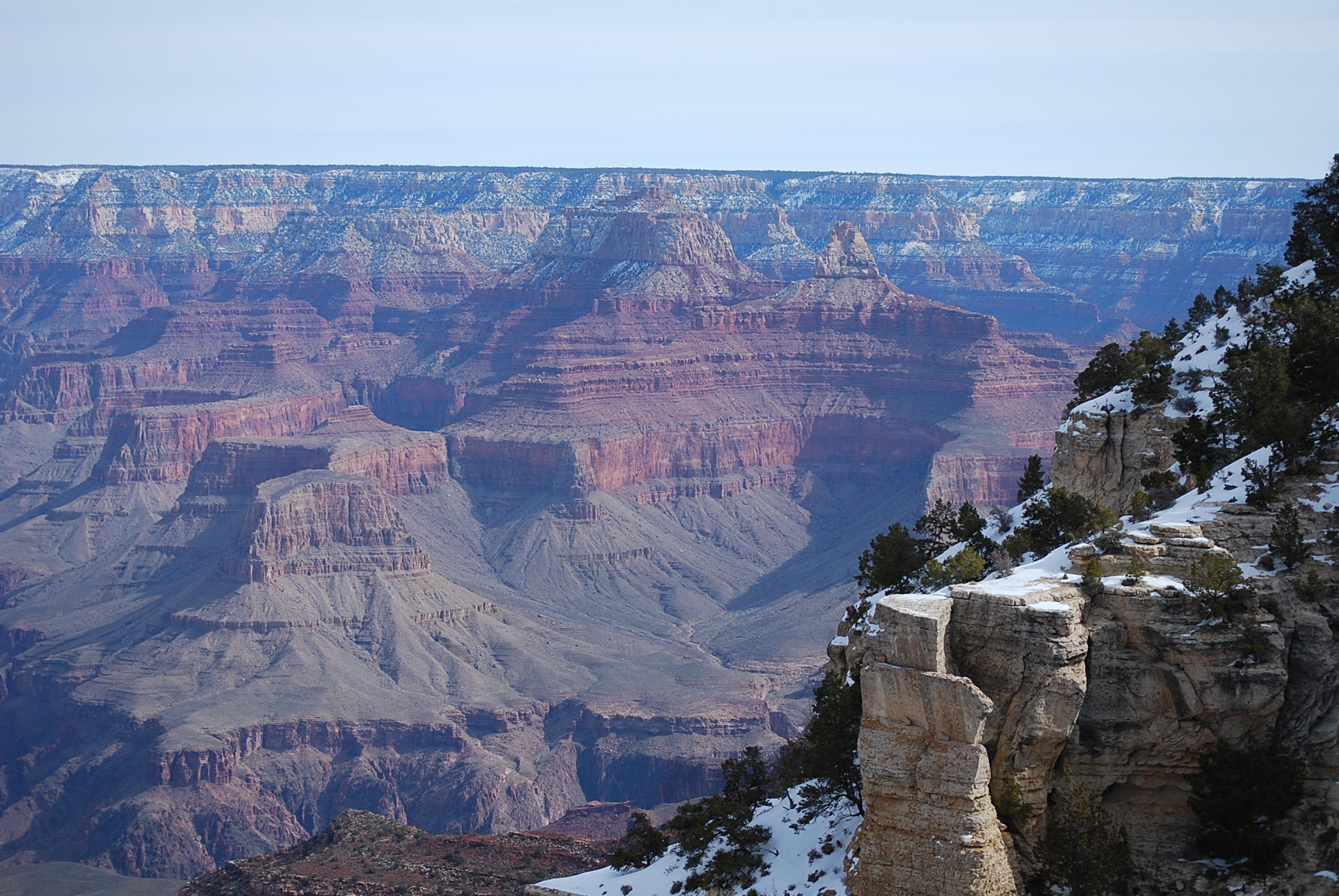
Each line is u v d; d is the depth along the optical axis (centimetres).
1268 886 8394
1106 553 8900
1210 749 8638
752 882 10094
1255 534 9069
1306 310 10925
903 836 8394
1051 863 8400
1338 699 8544
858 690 10212
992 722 8450
